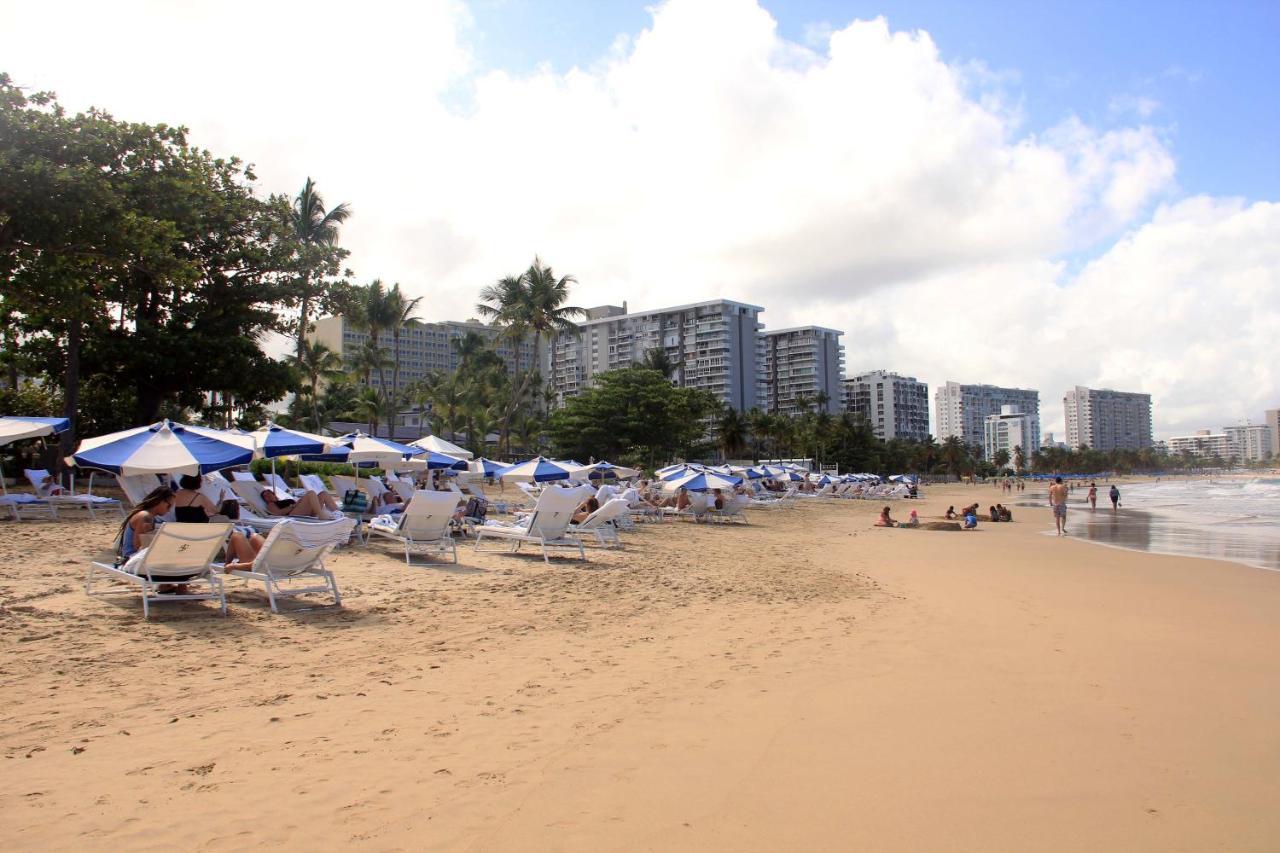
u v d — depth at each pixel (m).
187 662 6.02
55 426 15.12
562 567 12.23
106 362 25.83
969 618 9.13
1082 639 7.96
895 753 4.50
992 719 5.17
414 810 3.61
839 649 7.24
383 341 126.69
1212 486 111.38
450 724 4.84
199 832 3.34
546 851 3.25
